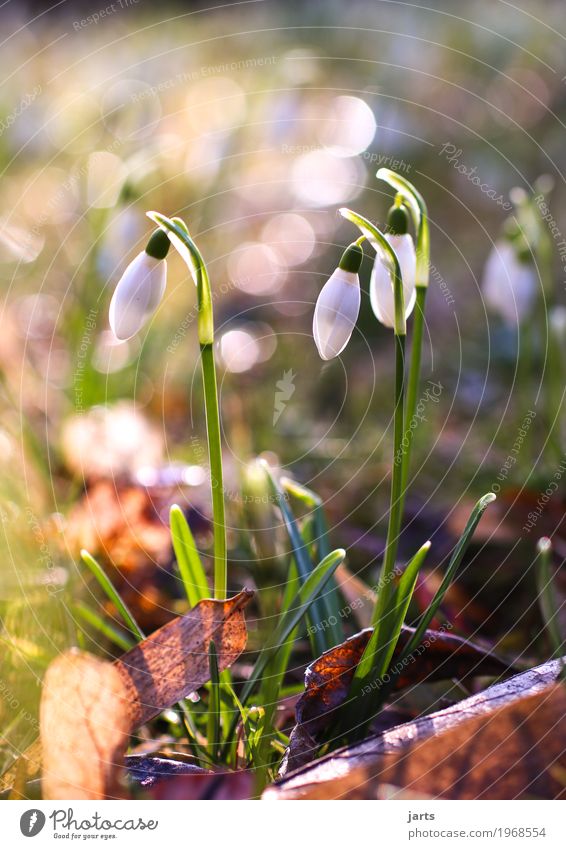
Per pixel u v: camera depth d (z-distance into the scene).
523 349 0.45
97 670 0.29
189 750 0.31
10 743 0.31
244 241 0.83
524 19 1.07
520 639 0.36
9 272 0.67
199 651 0.29
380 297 0.30
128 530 0.39
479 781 0.28
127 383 0.55
